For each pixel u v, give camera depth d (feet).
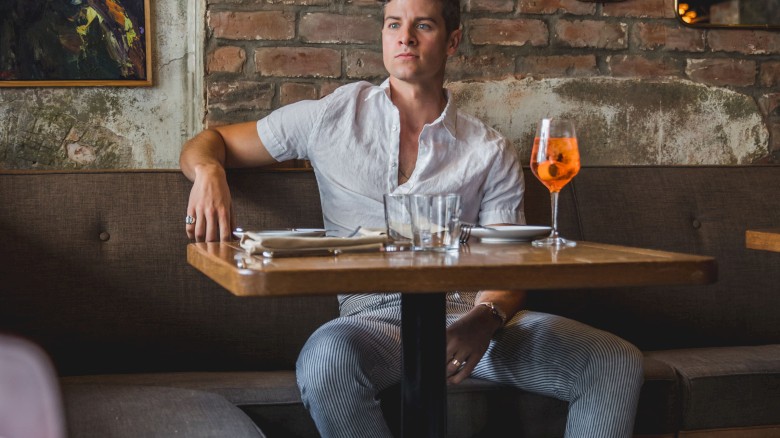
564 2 7.95
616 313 6.93
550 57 7.95
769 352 6.45
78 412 4.53
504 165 6.30
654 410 5.68
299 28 7.48
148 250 6.16
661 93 8.18
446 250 4.18
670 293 7.04
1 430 1.59
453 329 5.21
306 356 4.91
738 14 8.28
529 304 6.79
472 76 7.81
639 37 8.12
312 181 6.69
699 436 5.81
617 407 5.00
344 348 4.81
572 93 8.00
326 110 6.23
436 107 6.26
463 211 6.26
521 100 7.91
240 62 7.39
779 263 7.30
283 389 5.36
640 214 7.16
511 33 7.86
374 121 6.21
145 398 4.85
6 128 7.14
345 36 7.56
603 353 5.10
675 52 8.21
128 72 7.29
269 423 5.23
